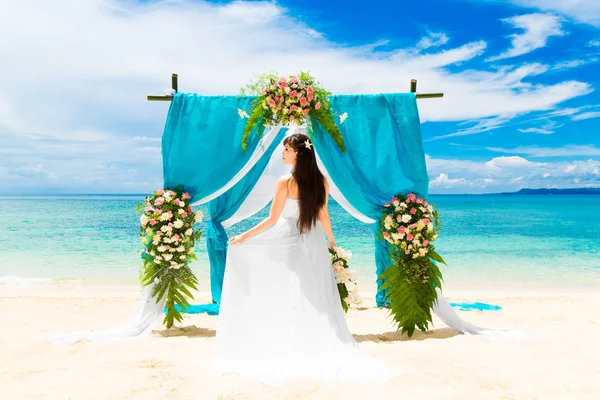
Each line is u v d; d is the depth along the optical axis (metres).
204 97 5.93
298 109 5.48
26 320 6.02
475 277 10.70
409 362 4.15
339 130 5.80
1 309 6.64
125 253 14.31
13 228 22.73
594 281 10.15
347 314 6.74
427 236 5.52
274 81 5.61
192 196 5.91
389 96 5.85
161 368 3.95
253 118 5.71
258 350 4.12
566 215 34.12
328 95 5.82
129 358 4.26
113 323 5.95
